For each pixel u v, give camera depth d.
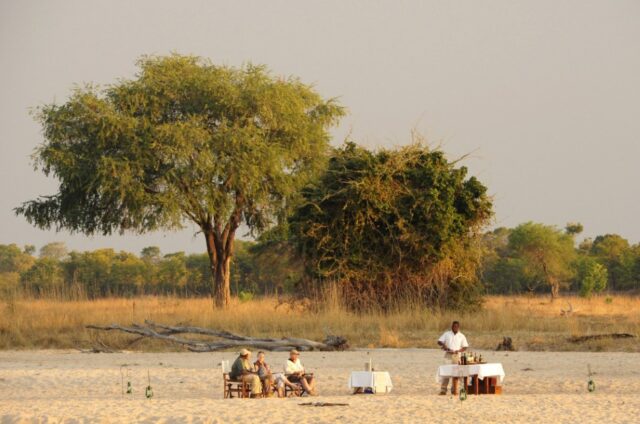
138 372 78.56
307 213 132.50
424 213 129.62
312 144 174.38
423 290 131.12
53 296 131.62
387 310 127.00
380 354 91.25
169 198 156.38
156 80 163.62
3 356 95.50
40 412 55.09
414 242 128.88
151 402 59.38
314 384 64.56
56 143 160.88
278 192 171.50
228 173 162.00
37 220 167.62
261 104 165.88
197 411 54.38
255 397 62.19
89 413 54.19
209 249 169.88
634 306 158.25
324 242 130.25
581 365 79.25
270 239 175.12
